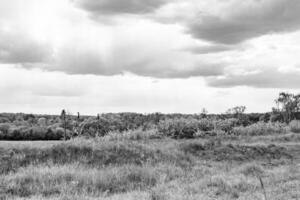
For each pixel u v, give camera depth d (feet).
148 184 33.53
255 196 27.25
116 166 39.65
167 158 45.34
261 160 50.14
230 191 29.19
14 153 40.88
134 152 46.21
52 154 42.19
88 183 32.07
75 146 45.24
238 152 54.24
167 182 33.94
